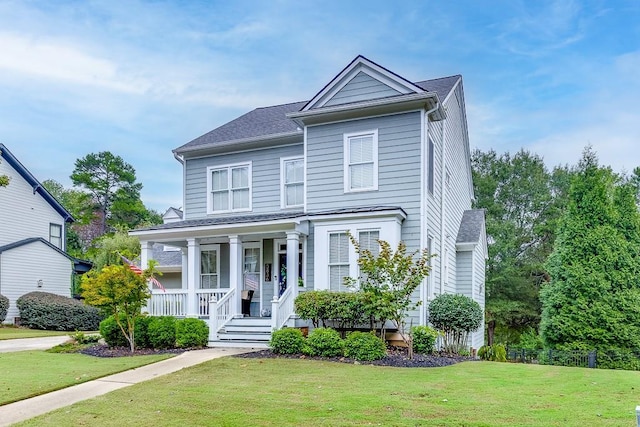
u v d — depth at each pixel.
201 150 16.81
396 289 10.98
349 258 12.75
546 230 32.78
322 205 13.77
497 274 31.14
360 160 13.47
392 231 12.30
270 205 15.72
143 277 11.91
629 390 7.13
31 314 21.47
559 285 16.20
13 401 6.60
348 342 10.32
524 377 8.26
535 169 35.81
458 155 19.16
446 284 15.86
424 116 12.90
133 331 11.98
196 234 14.25
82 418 5.71
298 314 12.06
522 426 5.08
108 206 50.00
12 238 24.19
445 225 15.76
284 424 5.25
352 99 13.78
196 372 8.65
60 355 11.20
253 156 16.20
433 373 8.60
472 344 17.52
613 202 16.70
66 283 25.64
